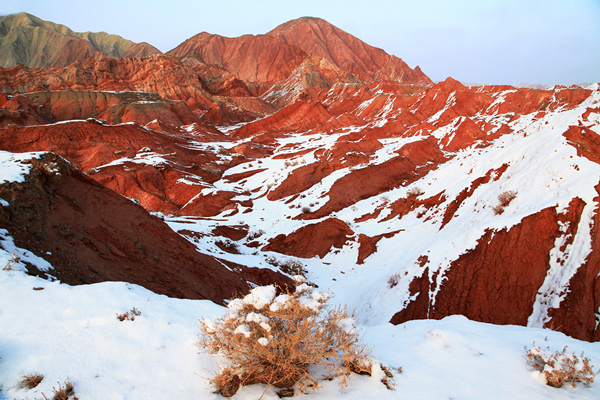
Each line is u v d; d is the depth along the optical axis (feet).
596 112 84.17
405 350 16.98
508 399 12.78
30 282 18.75
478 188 78.59
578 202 50.52
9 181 31.37
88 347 13.85
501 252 52.49
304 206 132.87
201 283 41.91
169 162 177.27
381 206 117.29
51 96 339.98
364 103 442.09
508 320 47.42
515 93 304.30
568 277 45.65
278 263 83.05
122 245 37.93
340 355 14.61
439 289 54.24
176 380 12.48
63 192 37.63
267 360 12.73
